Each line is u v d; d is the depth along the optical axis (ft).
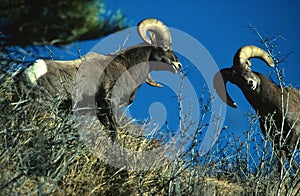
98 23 66.69
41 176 84.33
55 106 102.06
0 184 78.89
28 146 93.91
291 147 139.54
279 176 108.06
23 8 64.49
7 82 104.83
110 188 101.76
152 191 102.22
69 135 95.25
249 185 105.70
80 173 97.04
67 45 66.80
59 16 64.80
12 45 67.00
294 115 149.28
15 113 94.79
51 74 116.16
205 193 95.81
